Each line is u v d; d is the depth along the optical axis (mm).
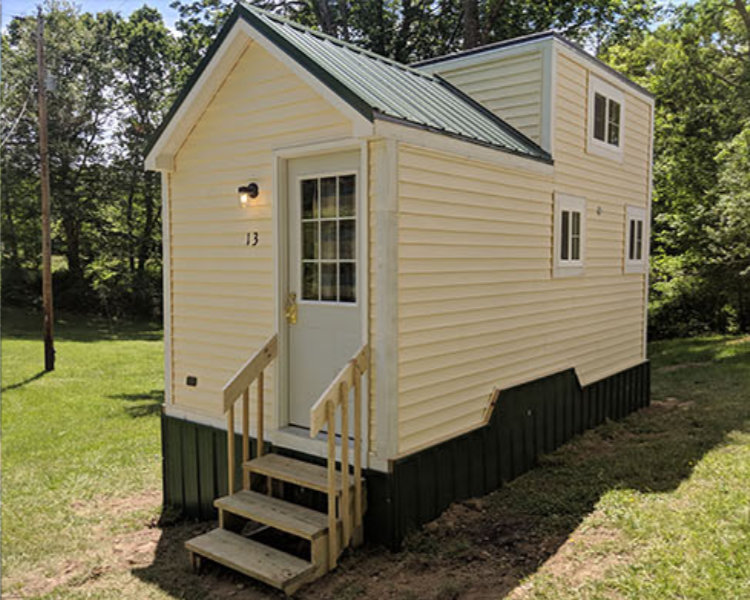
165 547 4906
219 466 5246
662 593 3385
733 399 8656
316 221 4598
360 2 17812
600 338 7266
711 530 4102
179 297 5566
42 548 4973
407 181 4129
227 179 5090
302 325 4711
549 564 3826
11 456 7758
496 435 5133
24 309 25125
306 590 3707
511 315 5395
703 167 16547
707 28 15914
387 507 4047
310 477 4141
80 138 25875
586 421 6883
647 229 8594
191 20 19781
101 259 25625
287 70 4598
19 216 24766
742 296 16562
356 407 4016
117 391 12023
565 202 6289
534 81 6215
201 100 5102
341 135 4262
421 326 4297
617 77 7473
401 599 3535
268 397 4812
